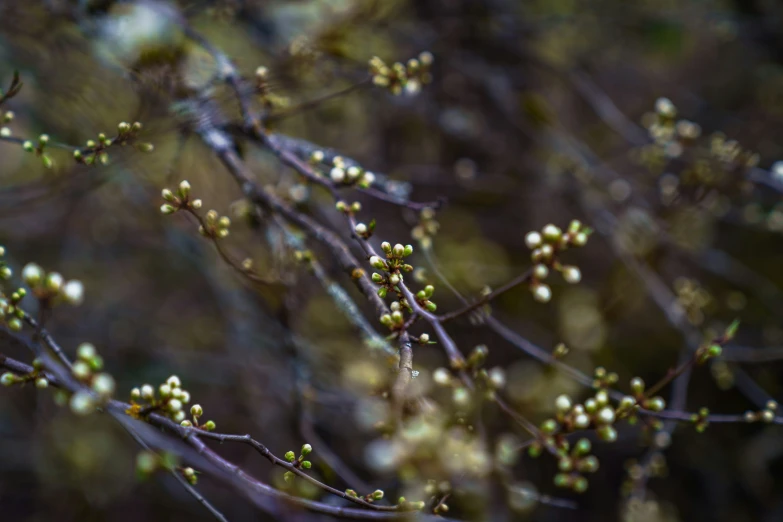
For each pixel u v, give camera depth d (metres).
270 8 2.65
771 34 3.61
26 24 2.47
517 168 3.62
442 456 1.39
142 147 1.54
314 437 1.99
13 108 2.56
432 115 3.44
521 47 3.49
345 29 2.61
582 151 3.51
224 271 2.99
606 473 3.62
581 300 3.56
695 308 2.73
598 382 1.47
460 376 1.29
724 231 4.03
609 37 3.94
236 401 3.83
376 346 1.40
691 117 4.09
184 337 3.92
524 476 3.47
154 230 3.31
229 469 1.14
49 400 3.58
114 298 3.88
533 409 2.51
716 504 3.52
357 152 3.86
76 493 3.79
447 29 3.32
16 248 3.44
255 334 3.18
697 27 3.81
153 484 3.56
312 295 2.92
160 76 1.94
